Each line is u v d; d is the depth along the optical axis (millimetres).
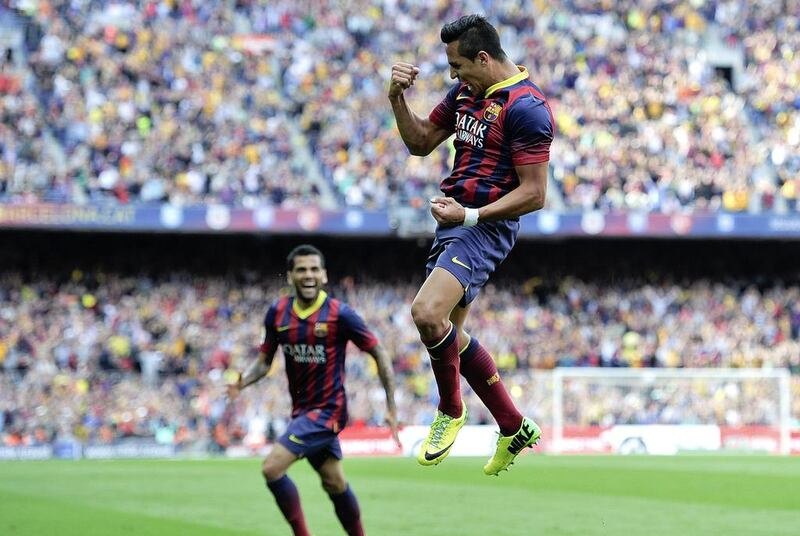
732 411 69000
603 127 78812
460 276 14484
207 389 66500
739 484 41000
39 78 73000
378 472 47438
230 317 71625
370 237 75625
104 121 72000
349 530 22250
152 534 26109
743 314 77812
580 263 79062
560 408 67875
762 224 74125
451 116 15758
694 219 73562
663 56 83750
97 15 77500
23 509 31703
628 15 85750
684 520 29156
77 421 63000
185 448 63906
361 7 82875
